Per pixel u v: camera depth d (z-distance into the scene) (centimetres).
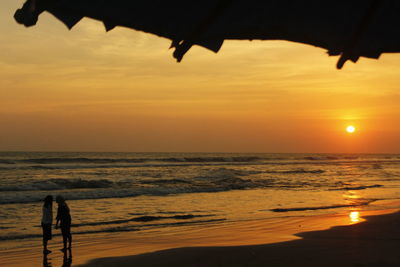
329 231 1376
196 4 216
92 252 1115
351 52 256
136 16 215
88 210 1972
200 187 3091
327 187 3425
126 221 1659
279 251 1077
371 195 2812
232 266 952
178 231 1431
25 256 1074
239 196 2652
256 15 219
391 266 909
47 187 3025
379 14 238
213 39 231
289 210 2011
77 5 203
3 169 5138
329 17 233
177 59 232
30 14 197
